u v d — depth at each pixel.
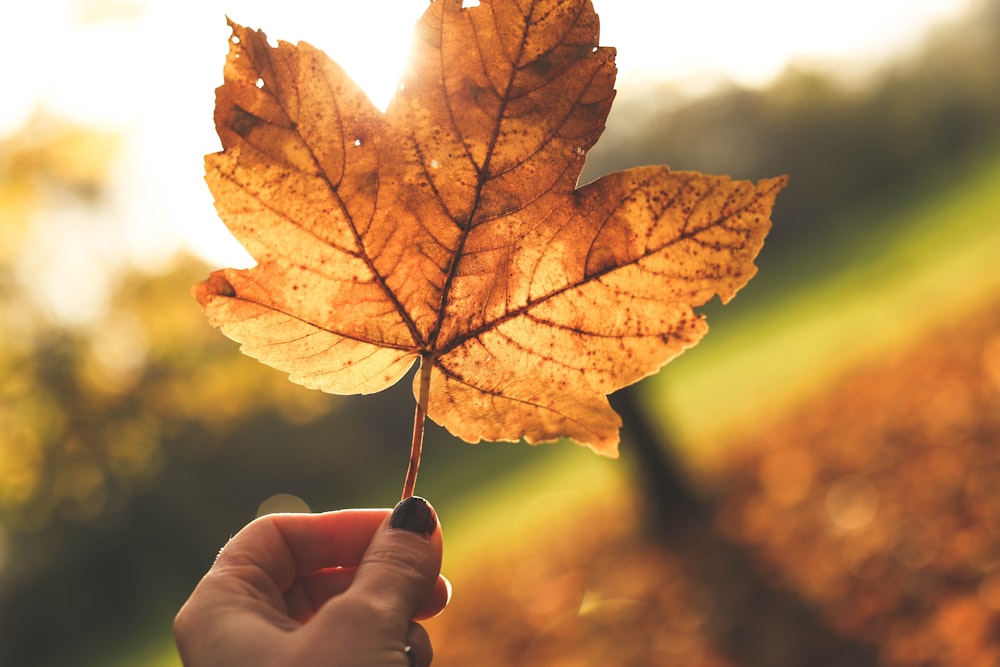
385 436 30.22
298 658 1.33
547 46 1.14
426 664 1.50
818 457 7.52
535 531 10.55
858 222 33.34
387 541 1.49
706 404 14.67
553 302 1.25
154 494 21.83
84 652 22.42
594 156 21.77
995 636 3.56
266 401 15.02
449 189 1.20
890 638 3.98
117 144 12.56
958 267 14.97
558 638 6.08
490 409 1.33
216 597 1.55
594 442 1.35
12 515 15.55
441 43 1.14
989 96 35.62
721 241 1.17
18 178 11.98
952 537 4.57
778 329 21.66
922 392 7.85
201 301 1.21
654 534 7.65
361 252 1.22
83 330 13.57
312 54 1.12
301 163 1.15
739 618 4.92
